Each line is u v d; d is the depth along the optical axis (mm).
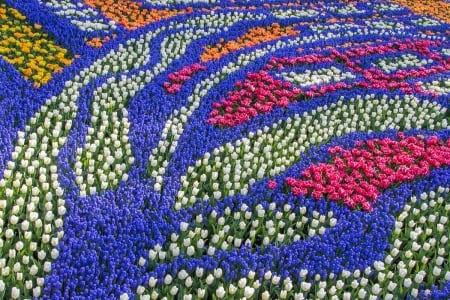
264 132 9922
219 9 15344
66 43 12156
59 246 6625
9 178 7531
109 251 6719
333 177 8719
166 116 9969
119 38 12719
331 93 11625
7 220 7070
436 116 11391
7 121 8812
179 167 8594
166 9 14883
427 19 17625
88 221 7160
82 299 5918
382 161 9500
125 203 7664
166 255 6848
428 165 9523
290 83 11789
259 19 15094
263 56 12766
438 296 6652
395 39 15102
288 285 6457
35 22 12719
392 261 7395
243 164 8930
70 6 13805
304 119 10570
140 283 6305
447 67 13922
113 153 8742
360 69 13008
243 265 6738
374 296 6438
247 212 7605
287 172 8789
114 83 10703
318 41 14219
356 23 16375
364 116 10914
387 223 7969
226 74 11852
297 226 7605
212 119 9984
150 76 11195
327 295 6688
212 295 6320
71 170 8008
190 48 12906
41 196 7453
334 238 7613
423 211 8359
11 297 5859
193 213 7652
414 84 12531
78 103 9844
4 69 10531
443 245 7719
